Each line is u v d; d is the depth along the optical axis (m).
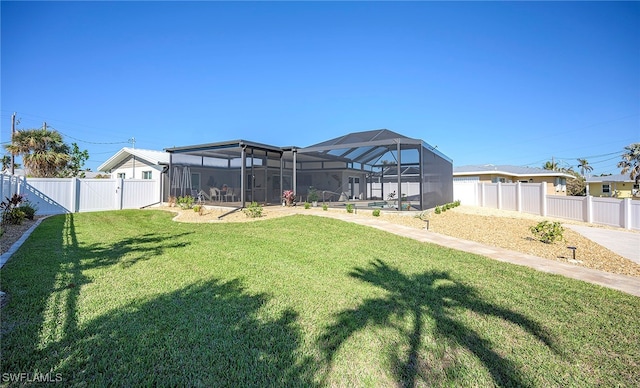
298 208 14.72
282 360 2.42
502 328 3.05
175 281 4.24
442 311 3.43
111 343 2.58
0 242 6.87
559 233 8.06
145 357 2.40
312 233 8.16
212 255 5.77
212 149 15.20
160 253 5.92
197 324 2.96
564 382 2.23
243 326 2.95
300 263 5.29
